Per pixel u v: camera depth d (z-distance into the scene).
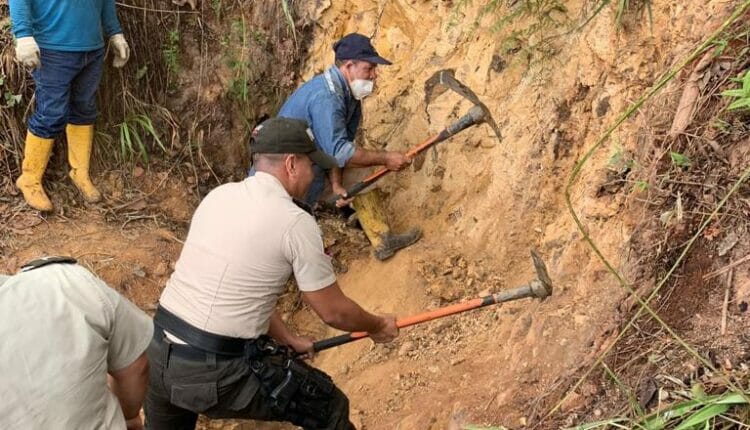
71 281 1.71
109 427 1.72
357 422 3.10
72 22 3.82
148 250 4.41
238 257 2.32
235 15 4.92
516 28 3.57
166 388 2.42
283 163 2.44
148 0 4.67
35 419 1.57
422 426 2.80
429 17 4.20
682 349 2.06
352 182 4.44
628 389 2.10
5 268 4.13
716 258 2.17
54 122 4.06
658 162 2.52
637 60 2.91
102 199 4.59
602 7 2.92
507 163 3.50
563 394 2.33
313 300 2.39
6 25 4.25
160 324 2.43
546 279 2.56
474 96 3.29
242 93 4.91
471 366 2.97
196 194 4.88
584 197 2.92
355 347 3.61
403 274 3.76
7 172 4.40
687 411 1.90
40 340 1.59
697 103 2.48
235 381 2.39
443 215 3.88
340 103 3.54
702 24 2.64
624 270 2.48
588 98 3.15
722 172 2.29
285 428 3.60
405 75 4.27
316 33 4.83
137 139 4.64
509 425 2.42
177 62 4.82
